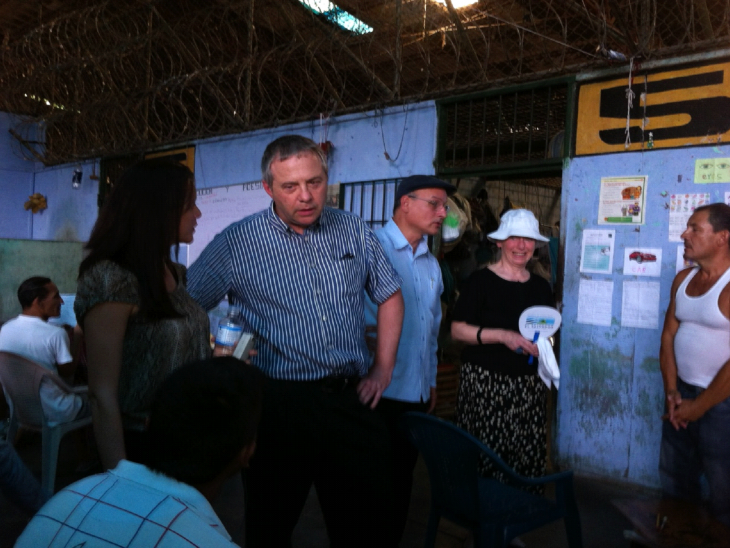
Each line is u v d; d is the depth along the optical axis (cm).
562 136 400
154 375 154
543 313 274
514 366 277
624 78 364
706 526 177
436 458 221
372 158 487
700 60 335
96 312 146
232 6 550
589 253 379
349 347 202
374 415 204
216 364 109
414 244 276
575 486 364
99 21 661
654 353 354
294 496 196
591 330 378
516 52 550
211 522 100
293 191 185
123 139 705
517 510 216
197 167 618
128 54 640
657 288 353
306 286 196
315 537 293
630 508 191
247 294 199
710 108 334
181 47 589
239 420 104
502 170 414
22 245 670
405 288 267
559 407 390
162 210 154
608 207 371
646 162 357
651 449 355
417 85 608
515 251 287
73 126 752
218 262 199
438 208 269
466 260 466
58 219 798
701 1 365
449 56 560
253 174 568
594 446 377
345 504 199
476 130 462
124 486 101
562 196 391
